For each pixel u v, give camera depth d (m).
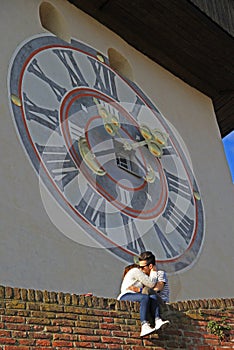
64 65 15.41
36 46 15.03
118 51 17.42
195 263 15.72
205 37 18.25
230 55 18.78
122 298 11.24
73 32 16.34
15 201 12.67
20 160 13.20
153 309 11.05
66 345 10.13
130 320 10.96
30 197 12.96
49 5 16.11
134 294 11.20
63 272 12.70
